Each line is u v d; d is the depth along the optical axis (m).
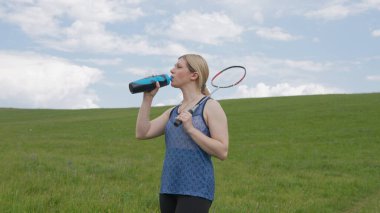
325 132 33.78
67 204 8.70
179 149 4.66
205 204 4.59
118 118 53.81
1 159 16.72
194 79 4.85
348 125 36.53
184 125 4.52
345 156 24.31
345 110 44.81
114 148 26.36
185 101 4.90
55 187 10.80
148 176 14.74
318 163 21.52
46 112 70.44
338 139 30.62
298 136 32.44
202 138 4.49
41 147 25.89
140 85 4.70
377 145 28.02
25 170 13.88
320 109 47.19
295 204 11.73
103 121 49.00
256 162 22.02
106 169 15.34
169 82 4.88
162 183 4.75
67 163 16.38
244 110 52.25
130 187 11.99
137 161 19.81
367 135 31.77
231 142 30.47
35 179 11.53
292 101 58.69
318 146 28.00
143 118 4.92
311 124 38.12
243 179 15.89
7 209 7.93
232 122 41.66
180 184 4.59
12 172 13.10
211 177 4.68
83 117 61.12
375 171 19.73
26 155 18.42
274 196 12.86
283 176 17.19
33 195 9.62
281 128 36.84
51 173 13.16
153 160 20.83
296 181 15.90
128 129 40.31
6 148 23.97
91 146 27.12
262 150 26.38
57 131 39.38
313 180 16.34
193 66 4.80
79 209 8.30
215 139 4.59
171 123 4.80
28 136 34.16
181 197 4.59
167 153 4.78
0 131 39.12
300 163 21.66
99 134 36.38
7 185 10.46
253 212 10.06
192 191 4.55
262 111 49.72
